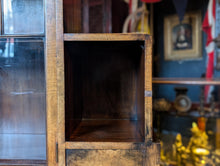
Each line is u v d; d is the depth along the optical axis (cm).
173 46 206
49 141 50
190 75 207
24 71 58
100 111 82
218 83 164
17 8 52
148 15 190
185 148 139
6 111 60
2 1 52
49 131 50
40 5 52
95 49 74
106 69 83
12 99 60
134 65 81
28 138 59
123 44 57
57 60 49
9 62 57
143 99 52
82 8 88
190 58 206
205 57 198
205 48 197
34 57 56
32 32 52
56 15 49
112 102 82
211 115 173
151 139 49
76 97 69
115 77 82
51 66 49
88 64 83
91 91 83
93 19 100
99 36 48
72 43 54
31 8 52
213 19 191
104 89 83
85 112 82
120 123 74
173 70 212
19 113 60
